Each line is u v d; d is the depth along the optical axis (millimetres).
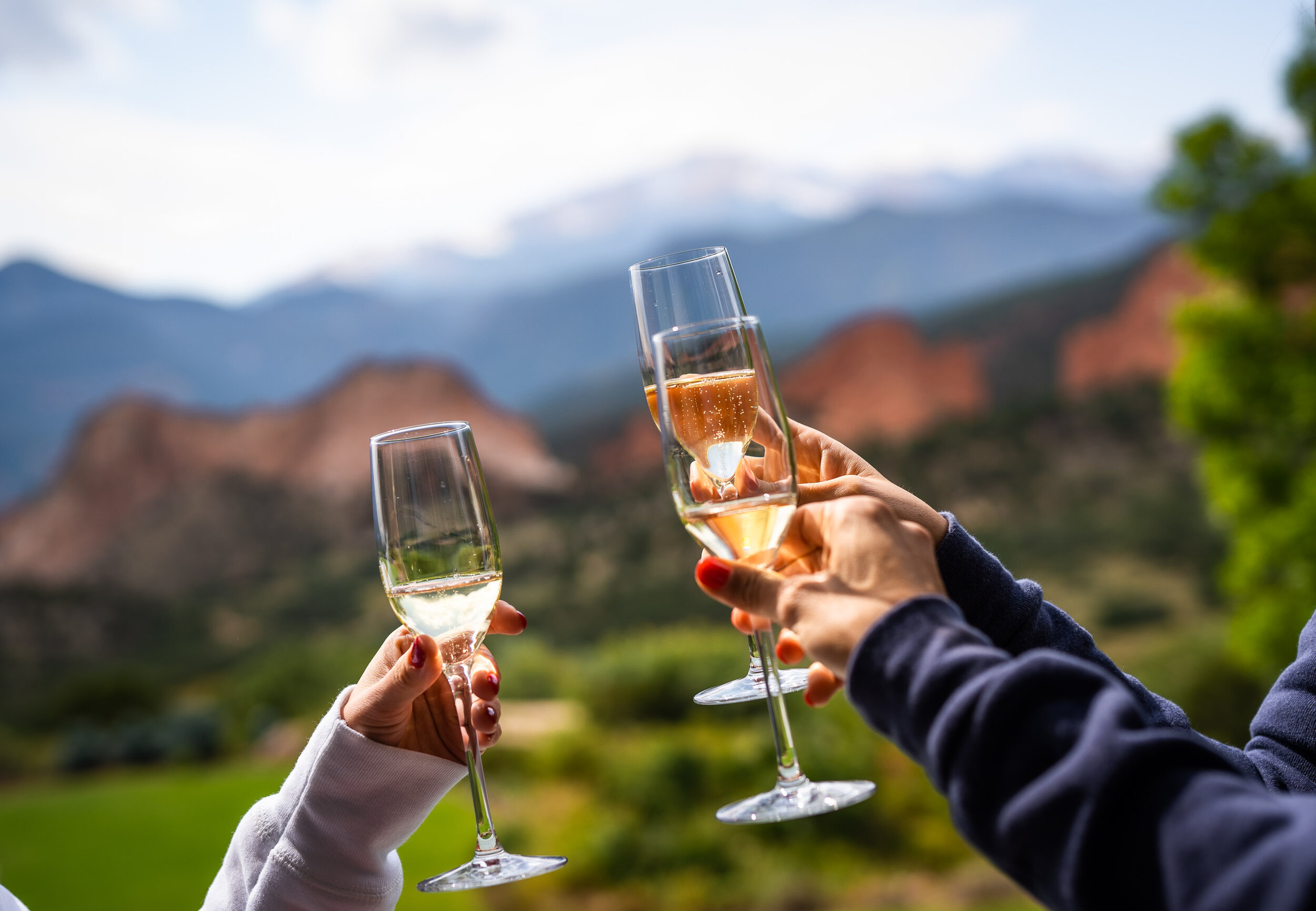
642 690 13328
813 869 9594
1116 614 28594
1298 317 9859
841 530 875
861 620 808
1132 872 648
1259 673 10711
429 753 1212
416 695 1128
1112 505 33625
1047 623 1208
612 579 35938
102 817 15070
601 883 9555
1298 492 9523
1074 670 725
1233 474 9914
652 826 10000
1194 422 10148
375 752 1129
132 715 27500
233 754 20859
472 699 1156
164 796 16297
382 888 1164
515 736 13734
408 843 10289
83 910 10648
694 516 988
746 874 9516
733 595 875
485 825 1147
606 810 10375
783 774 1087
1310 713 1127
